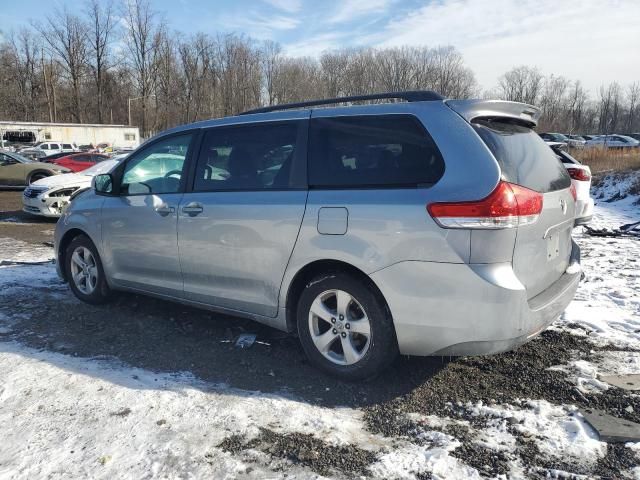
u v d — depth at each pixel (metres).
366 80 81.75
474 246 2.77
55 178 11.15
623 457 2.54
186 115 76.44
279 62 79.81
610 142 36.25
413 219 2.89
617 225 10.20
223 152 3.86
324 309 3.33
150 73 74.62
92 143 52.12
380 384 3.29
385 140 3.16
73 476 2.40
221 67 76.50
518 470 2.44
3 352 3.79
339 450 2.62
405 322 2.98
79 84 75.81
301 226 3.29
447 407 3.03
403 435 2.76
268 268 3.49
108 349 3.88
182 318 4.54
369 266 3.03
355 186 3.17
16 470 2.44
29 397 3.12
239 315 3.81
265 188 3.55
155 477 2.39
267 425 2.84
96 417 2.90
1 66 73.69
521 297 2.83
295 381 3.36
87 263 4.89
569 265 3.63
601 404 3.03
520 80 79.31
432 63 81.56
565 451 2.58
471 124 2.98
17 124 47.69
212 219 3.73
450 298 2.84
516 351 3.75
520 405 3.02
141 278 4.38
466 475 2.40
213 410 2.98
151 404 3.05
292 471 2.45
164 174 4.21
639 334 4.09
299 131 3.50
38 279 5.86
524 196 2.87
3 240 8.69
